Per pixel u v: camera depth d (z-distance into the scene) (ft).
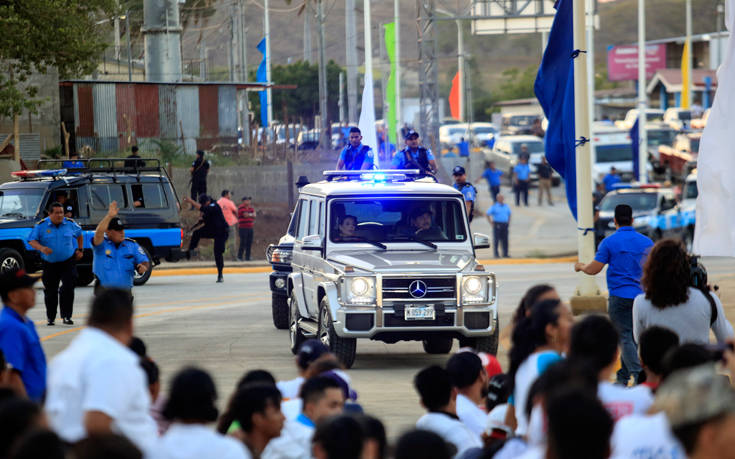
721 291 144.46
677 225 253.65
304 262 106.32
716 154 74.18
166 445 35.73
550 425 25.99
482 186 379.96
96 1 263.90
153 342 114.32
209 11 546.26
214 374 92.63
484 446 43.19
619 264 76.74
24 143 292.40
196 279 194.18
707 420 25.13
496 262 237.45
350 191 100.89
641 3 363.97
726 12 74.38
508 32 284.82
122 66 448.65
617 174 367.45
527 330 43.24
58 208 121.49
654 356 44.86
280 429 40.63
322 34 400.47
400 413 73.46
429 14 313.73
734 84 73.97
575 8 113.80
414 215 101.65
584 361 33.27
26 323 53.31
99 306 40.68
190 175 273.95
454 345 115.96
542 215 327.06
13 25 233.14
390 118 321.52
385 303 92.79
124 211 174.50
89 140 328.08
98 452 27.20
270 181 297.12
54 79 308.19
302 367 51.52
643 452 34.06
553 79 118.11
